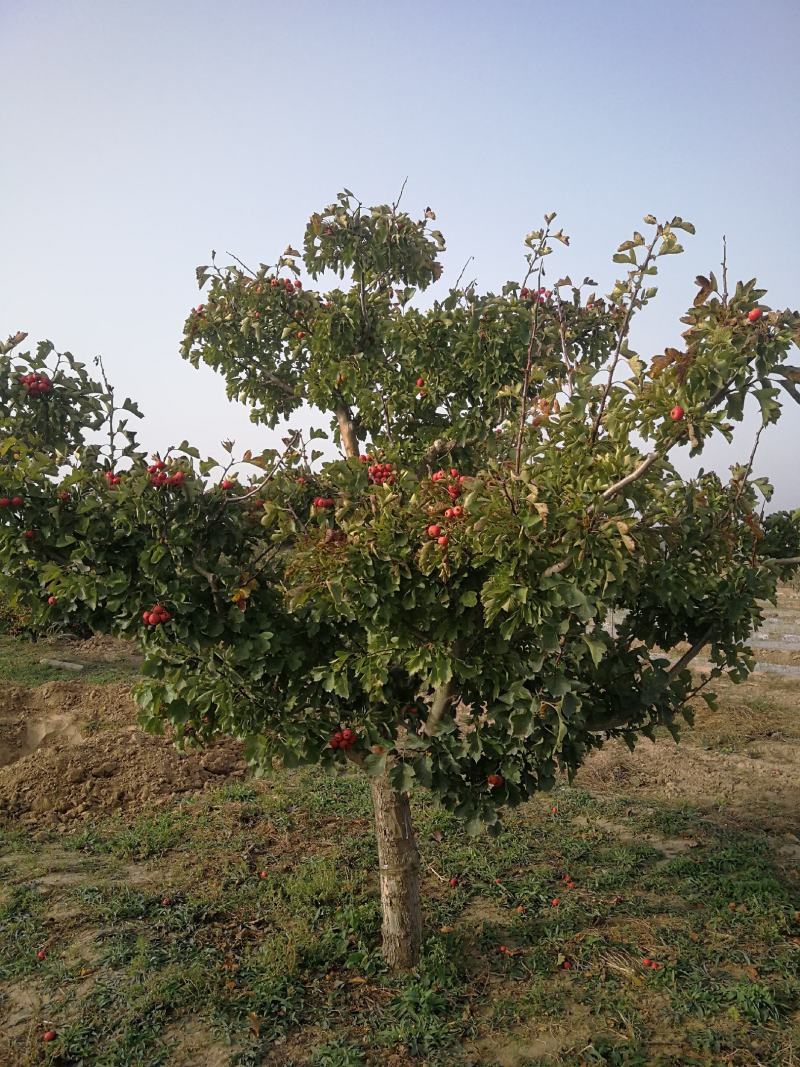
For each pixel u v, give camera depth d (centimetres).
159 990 492
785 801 855
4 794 829
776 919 589
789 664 1622
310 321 661
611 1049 444
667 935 569
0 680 1308
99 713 1088
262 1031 465
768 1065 434
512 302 570
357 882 652
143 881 652
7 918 585
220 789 864
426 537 397
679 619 512
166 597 426
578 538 363
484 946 557
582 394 396
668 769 959
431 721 467
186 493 425
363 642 475
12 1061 431
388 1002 495
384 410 615
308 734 448
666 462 386
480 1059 443
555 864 691
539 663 402
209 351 702
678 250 376
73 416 528
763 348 343
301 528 454
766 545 509
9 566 431
